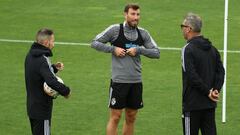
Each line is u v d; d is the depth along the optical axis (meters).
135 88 19.92
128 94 19.94
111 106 19.92
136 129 22.58
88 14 41.56
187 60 17.22
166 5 43.47
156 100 26.03
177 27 38.66
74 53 33.47
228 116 23.97
